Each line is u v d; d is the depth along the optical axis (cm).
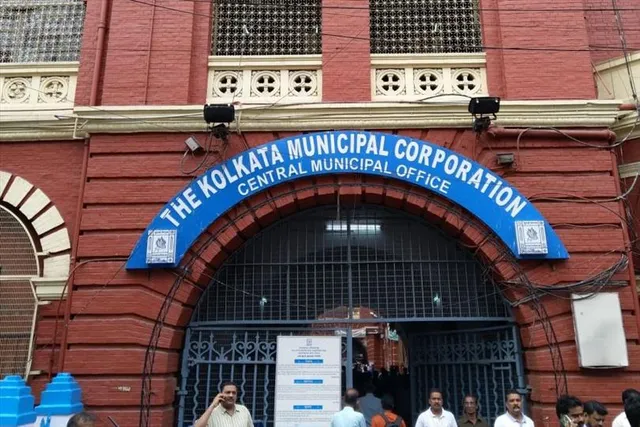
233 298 790
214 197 752
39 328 747
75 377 696
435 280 793
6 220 806
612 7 980
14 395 589
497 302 774
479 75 842
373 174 760
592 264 729
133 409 689
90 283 732
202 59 848
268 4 920
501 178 754
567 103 777
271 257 807
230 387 584
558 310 717
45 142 823
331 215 819
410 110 784
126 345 709
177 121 787
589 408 514
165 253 723
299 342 750
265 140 790
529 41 826
